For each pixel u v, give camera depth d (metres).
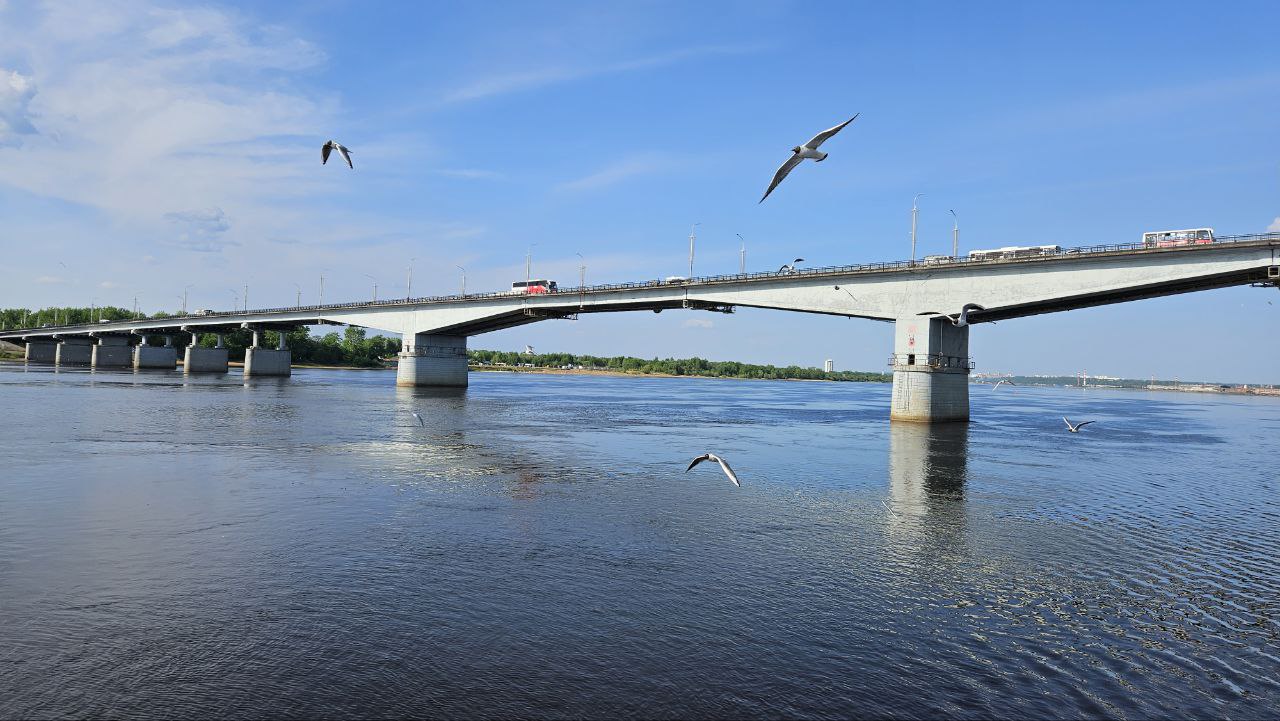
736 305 83.81
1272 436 66.69
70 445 41.84
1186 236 54.50
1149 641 16.52
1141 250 54.94
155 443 43.56
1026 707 13.34
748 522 26.97
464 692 13.45
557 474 36.22
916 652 15.63
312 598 17.94
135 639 15.38
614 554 22.33
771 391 167.62
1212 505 31.92
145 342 175.62
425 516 26.61
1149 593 19.83
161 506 27.22
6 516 25.22
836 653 15.48
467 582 19.39
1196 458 48.19
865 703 13.38
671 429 61.06
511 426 59.97
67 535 23.03
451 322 111.44
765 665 14.85
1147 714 13.17
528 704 13.08
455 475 35.25
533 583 19.44
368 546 22.50
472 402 88.81
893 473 38.84
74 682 13.48
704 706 13.16
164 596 17.88
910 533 25.86
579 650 15.34
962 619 17.61
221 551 21.66
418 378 116.31
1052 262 59.12
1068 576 21.19
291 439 47.25
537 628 16.44
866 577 20.66
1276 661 15.59
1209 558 23.47
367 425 57.12
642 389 155.62
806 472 38.78
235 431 50.81
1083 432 65.44
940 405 67.75
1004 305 61.78
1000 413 93.19
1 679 13.52
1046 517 28.91
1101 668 15.05
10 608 16.91
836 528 26.39
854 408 98.38
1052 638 16.56
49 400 72.25
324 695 13.21
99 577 19.14
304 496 29.55
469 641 15.66
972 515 29.05
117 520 25.03
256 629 16.02
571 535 24.45
